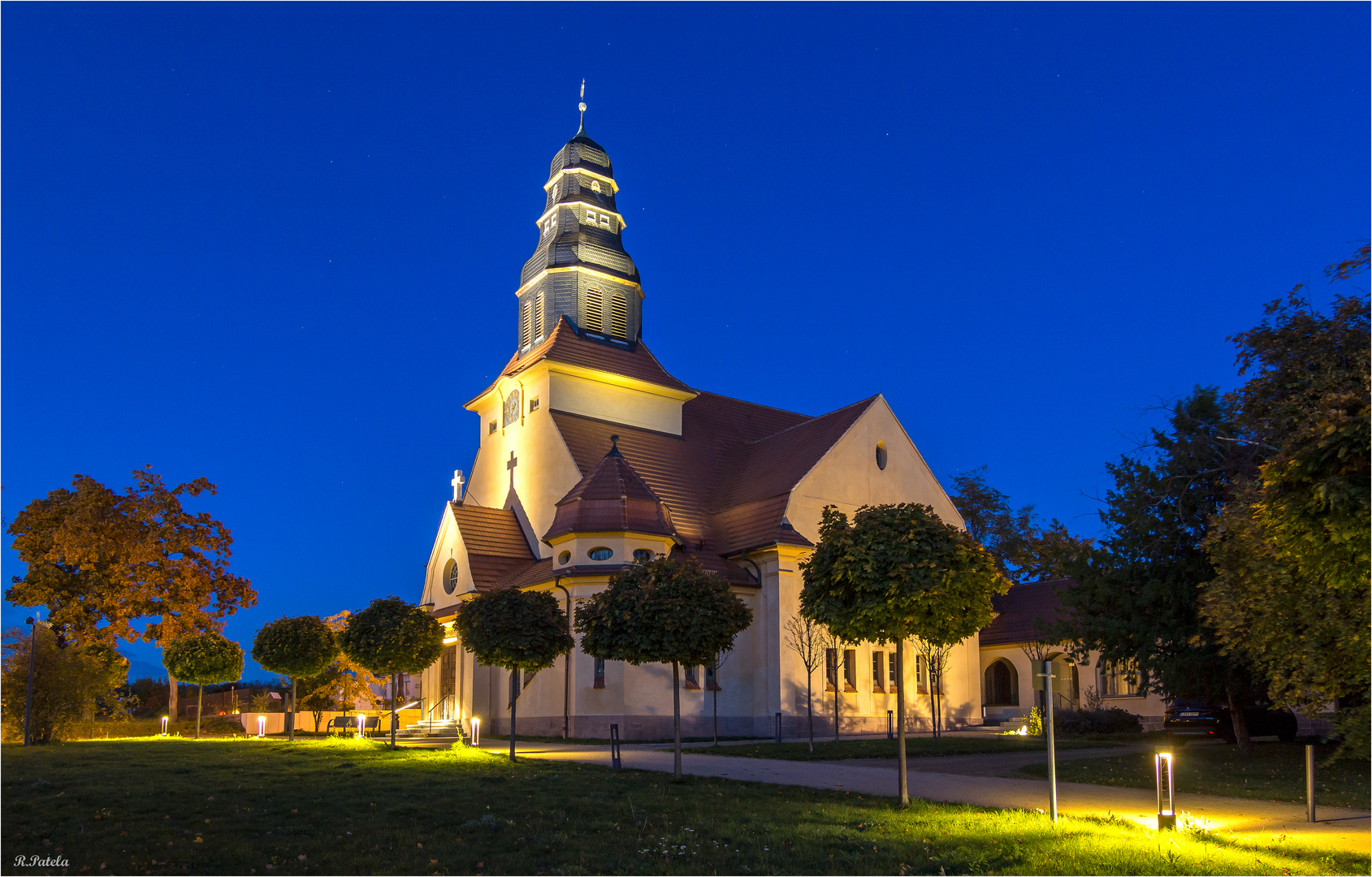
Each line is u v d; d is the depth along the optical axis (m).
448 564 41.62
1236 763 23.41
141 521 39.47
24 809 14.60
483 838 13.12
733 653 34.94
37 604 37.19
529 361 42.06
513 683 23.31
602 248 44.94
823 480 38.12
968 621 16.12
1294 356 22.00
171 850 12.01
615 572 33.00
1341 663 14.34
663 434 43.47
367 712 42.12
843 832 13.42
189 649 36.47
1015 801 16.75
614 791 17.03
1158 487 26.00
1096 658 40.56
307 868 11.38
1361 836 13.55
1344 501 10.42
